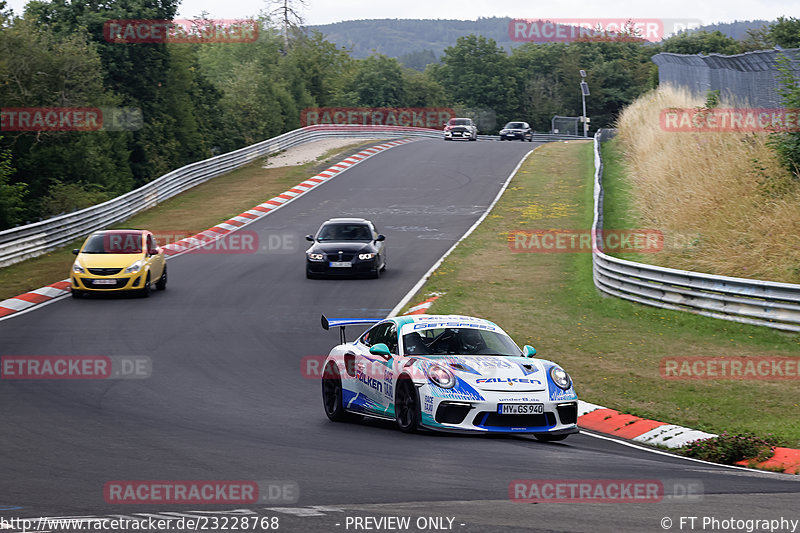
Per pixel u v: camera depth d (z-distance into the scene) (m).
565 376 34.03
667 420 38.97
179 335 59.41
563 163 160.38
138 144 175.00
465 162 165.00
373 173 154.75
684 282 63.78
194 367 50.09
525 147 189.12
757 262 67.56
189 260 93.56
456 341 35.81
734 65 93.69
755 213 75.94
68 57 144.88
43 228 98.81
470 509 21.03
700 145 96.00
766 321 57.50
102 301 72.69
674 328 59.69
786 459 31.44
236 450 30.11
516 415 32.06
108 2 178.75
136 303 71.69
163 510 21.05
